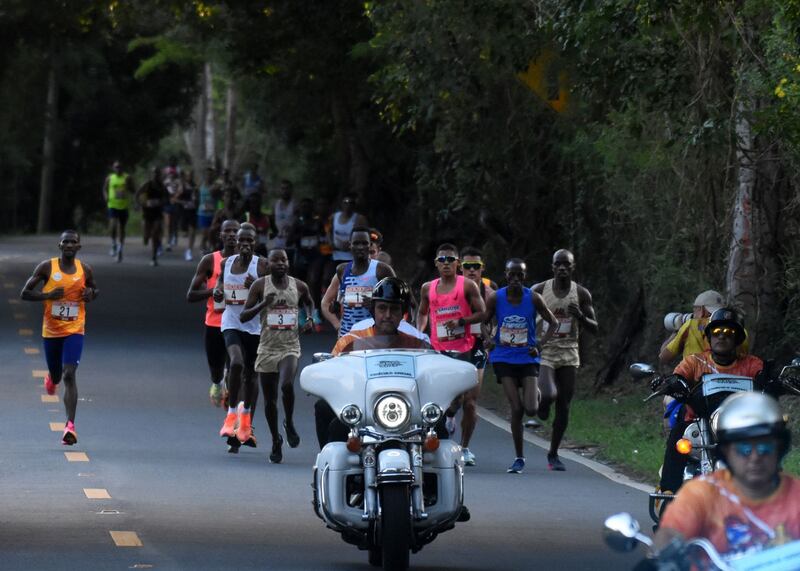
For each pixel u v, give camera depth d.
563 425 44.59
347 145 120.50
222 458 44.34
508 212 74.75
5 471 40.69
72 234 45.53
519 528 34.41
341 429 29.94
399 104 69.56
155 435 48.25
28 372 61.69
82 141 184.38
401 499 27.52
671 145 49.84
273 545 31.58
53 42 122.75
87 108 179.12
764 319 53.00
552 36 54.12
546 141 72.06
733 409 16.95
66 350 45.41
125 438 47.38
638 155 56.41
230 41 110.25
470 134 71.56
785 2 41.91
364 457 28.31
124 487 38.59
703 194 55.97
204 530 33.03
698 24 46.97
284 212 97.06
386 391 28.50
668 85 51.00
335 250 83.38
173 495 37.66
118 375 62.38
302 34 101.75
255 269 45.62
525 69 57.59
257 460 44.28
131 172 191.75
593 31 47.72
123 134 183.25
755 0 44.53
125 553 30.05
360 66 101.44
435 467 28.75
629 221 63.22
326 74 103.44
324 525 34.34
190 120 187.75
